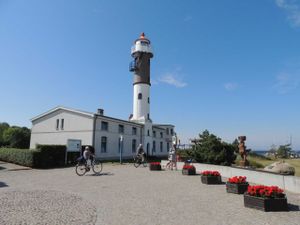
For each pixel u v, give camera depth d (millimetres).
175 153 20344
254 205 7859
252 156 39719
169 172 18141
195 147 21609
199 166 18422
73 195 9641
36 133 35656
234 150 20953
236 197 9602
